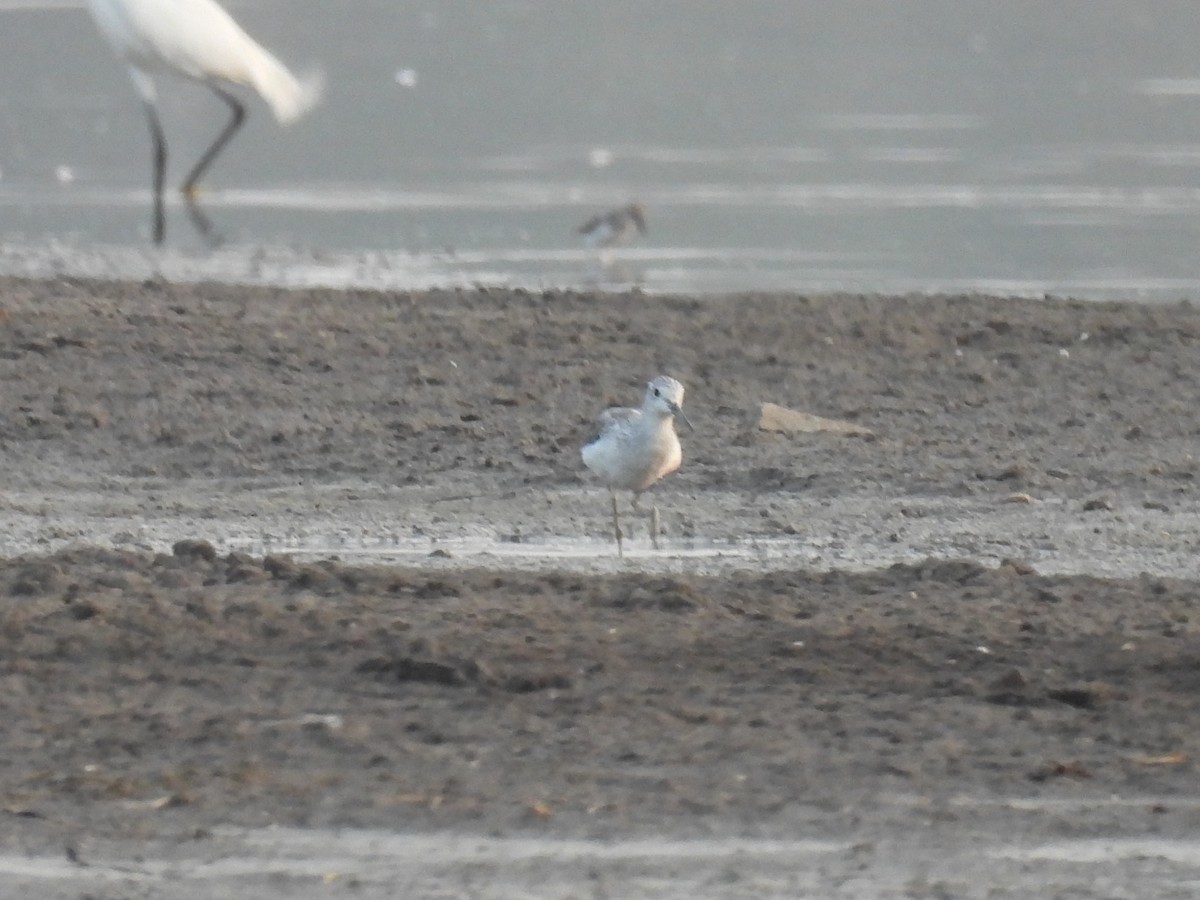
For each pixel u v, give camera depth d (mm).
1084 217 29297
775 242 27141
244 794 9141
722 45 58938
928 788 9359
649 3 71938
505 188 32375
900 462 16031
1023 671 10852
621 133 39656
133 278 23422
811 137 38844
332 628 11242
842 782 9398
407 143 38031
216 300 21141
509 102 44438
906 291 23422
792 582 12531
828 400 17812
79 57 53469
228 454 16078
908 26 64250
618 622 11562
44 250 25625
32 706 10125
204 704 10234
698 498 15109
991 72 51750
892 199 30875
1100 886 8344
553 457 16109
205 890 8180
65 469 15672
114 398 17328
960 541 14031
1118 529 14367
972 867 8523
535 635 11258
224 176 33906
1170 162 35281
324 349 19047
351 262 25375
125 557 12578
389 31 61688
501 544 13883
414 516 14578
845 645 11219
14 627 11078
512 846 8664
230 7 68812
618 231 26531
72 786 9188
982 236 27609
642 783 9336
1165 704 10445
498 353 19125
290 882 8266
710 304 21484
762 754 9688
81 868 8383
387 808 9016
